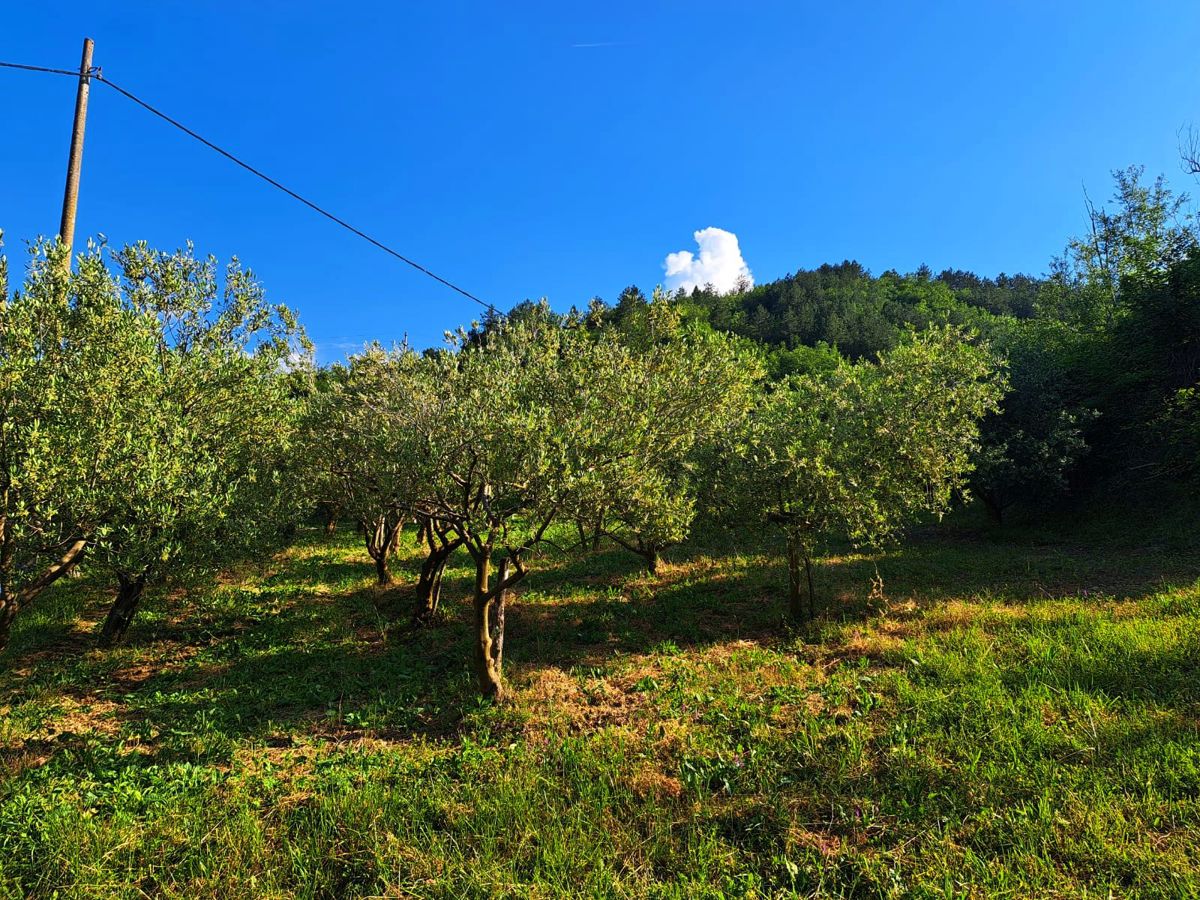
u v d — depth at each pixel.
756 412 12.74
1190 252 16.83
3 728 6.61
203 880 4.28
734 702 7.04
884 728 6.16
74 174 9.86
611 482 6.92
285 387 11.62
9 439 6.69
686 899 4.04
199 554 8.70
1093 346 20.31
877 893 4.05
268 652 9.73
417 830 4.86
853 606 11.01
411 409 7.62
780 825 4.76
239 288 10.86
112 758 6.15
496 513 7.34
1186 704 6.04
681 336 12.90
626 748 6.11
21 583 7.36
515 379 8.26
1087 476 19.45
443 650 9.71
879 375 13.29
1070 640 8.04
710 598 12.30
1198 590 9.69
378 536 14.49
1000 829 4.50
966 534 19.45
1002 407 19.33
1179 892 3.77
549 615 11.46
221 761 6.25
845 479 9.80
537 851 4.56
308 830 4.89
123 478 7.30
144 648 9.81
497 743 6.48
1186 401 15.28
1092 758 5.27
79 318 7.84
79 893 4.14
